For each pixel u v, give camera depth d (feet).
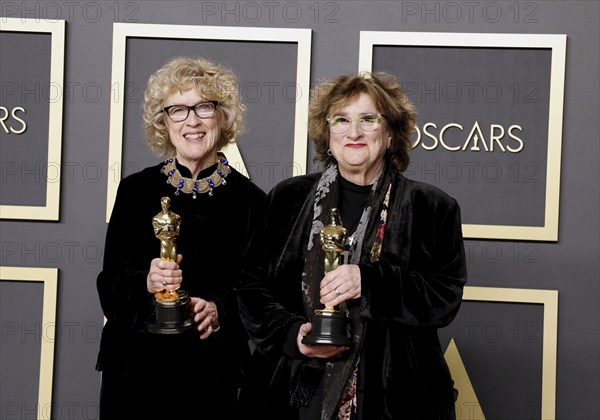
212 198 9.01
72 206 11.41
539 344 11.18
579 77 11.22
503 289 11.16
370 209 7.83
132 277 8.75
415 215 7.83
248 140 11.28
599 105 11.19
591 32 11.18
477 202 11.22
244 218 8.98
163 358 8.78
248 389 8.04
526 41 11.12
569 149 11.23
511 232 11.13
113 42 11.28
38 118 11.36
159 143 9.23
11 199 11.38
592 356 11.16
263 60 11.27
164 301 8.38
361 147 7.77
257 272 8.11
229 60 11.30
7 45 11.37
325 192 7.97
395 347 7.61
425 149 11.25
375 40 11.19
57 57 11.30
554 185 11.11
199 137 8.91
